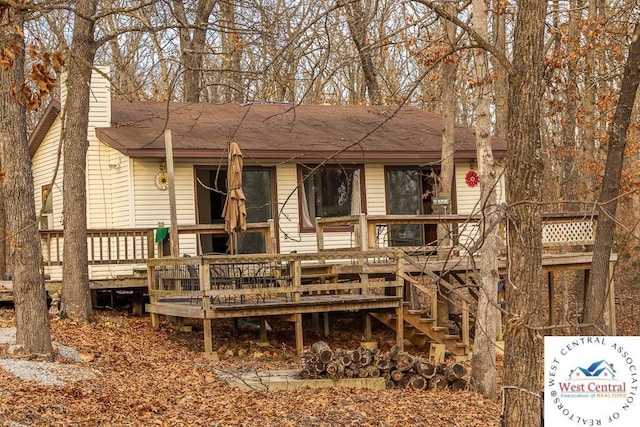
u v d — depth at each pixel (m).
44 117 22.80
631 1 22.25
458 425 12.28
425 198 23.16
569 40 23.25
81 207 17.47
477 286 7.98
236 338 17.73
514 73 8.75
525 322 8.55
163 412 11.36
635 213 28.91
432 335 17.33
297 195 21.72
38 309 13.21
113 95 24.33
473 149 22.75
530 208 8.63
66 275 17.39
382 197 22.61
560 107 25.64
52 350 13.50
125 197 20.41
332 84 37.12
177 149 19.81
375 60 31.70
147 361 14.59
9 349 13.20
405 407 13.07
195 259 15.72
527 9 8.71
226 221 16.42
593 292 15.56
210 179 21.50
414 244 23.02
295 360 16.22
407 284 20.09
